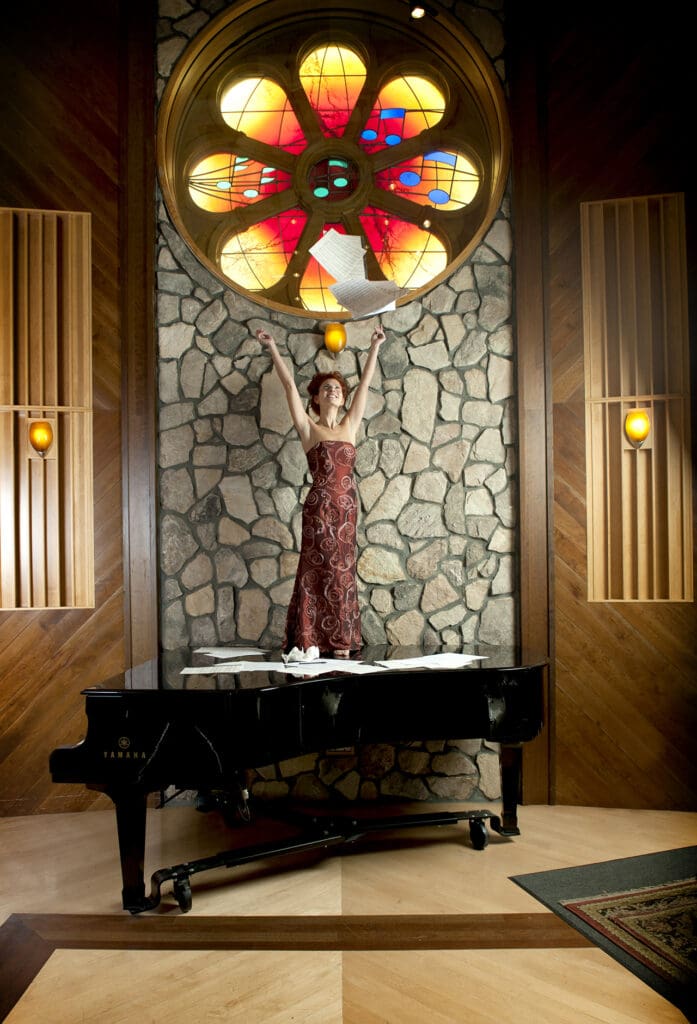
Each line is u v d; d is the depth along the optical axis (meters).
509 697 2.91
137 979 2.17
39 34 3.86
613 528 3.79
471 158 4.31
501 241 3.94
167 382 3.86
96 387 3.81
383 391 3.90
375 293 3.53
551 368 3.85
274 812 3.25
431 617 3.84
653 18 3.80
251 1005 2.04
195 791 3.74
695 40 3.75
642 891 2.71
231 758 2.44
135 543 3.75
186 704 2.47
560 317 3.86
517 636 3.83
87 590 3.76
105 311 3.84
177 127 4.05
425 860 3.04
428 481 3.88
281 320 3.92
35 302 3.81
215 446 3.86
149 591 3.74
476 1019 1.96
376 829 3.05
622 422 3.79
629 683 3.72
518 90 3.92
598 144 3.84
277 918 2.55
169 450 3.84
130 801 2.57
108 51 3.90
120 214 3.85
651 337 3.78
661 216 3.79
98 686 2.60
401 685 2.85
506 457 3.88
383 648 3.63
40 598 3.75
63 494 3.81
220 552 3.82
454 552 3.86
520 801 3.76
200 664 3.12
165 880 2.60
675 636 3.69
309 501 3.40
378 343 3.63
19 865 3.03
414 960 2.26
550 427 3.82
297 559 3.85
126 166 3.86
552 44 3.90
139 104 3.89
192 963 2.26
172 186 3.99
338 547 3.36
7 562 3.73
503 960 2.25
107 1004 2.05
